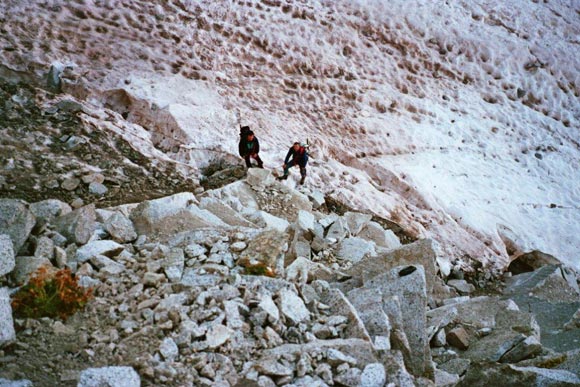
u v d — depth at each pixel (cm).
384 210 1675
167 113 1639
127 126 1591
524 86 2528
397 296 966
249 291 875
